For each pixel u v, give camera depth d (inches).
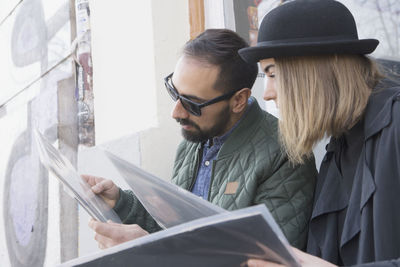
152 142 103.7
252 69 71.0
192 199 42.9
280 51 51.7
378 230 45.0
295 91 51.6
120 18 118.0
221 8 107.2
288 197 62.2
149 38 107.7
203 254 33.5
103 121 124.3
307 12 52.6
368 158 48.8
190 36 110.7
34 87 176.4
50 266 156.3
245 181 65.2
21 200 181.8
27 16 184.1
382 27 95.0
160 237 33.7
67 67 153.9
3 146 202.8
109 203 70.1
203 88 67.5
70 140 151.7
